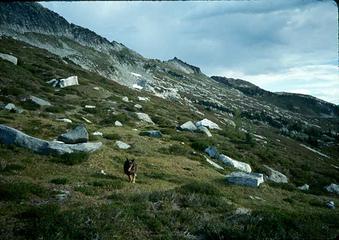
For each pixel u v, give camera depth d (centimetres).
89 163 2433
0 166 1898
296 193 3075
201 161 3353
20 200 1352
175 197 1612
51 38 19225
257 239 1087
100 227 1070
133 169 2111
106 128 3888
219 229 1172
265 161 4694
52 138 2927
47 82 6125
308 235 1159
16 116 3472
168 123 5638
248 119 19100
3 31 16238
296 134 16525
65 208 1307
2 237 959
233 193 2309
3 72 5538
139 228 1155
